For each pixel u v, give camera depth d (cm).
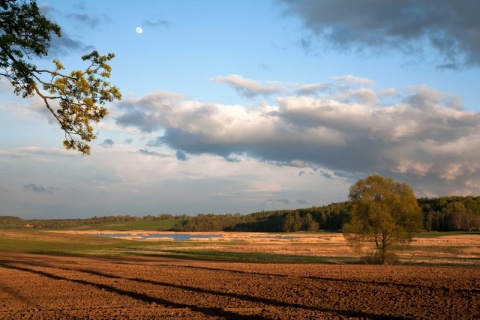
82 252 6353
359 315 1484
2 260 4209
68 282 2398
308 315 1473
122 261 4425
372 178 5075
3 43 1548
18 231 11400
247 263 4238
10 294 1953
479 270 3388
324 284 2352
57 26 1708
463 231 15850
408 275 2916
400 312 1538
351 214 5066
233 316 1457
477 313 1527
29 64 1659
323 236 15788
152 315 1474
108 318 1420
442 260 5566
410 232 4975
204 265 3800
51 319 1401
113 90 1838
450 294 1984
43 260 4319
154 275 2816
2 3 1612
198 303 1717
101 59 1811
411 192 5044
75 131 1806
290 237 15100
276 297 1877
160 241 11050
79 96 1784
